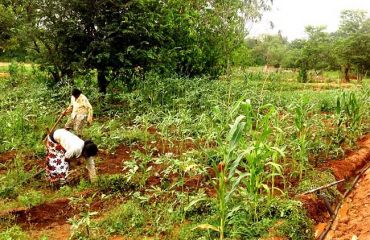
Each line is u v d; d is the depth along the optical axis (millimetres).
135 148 10320
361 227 6441
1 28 22906
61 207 7047
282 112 13555
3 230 6254
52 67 16875
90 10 15273
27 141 10289
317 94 17969
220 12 19641
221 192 5434
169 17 17391
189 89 14617
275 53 43000
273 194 7121
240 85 16359
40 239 5910
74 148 7605
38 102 13484
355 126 11273
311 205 6938
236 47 21281
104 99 15109
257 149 5895
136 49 15773
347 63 38625
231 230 5781
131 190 7582
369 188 8109
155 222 6219
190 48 18625
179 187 7574
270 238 5633
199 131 9609
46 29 15398
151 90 14398
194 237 5750
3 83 18766
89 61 15664
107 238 5914
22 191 7691
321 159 9484
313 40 43031
